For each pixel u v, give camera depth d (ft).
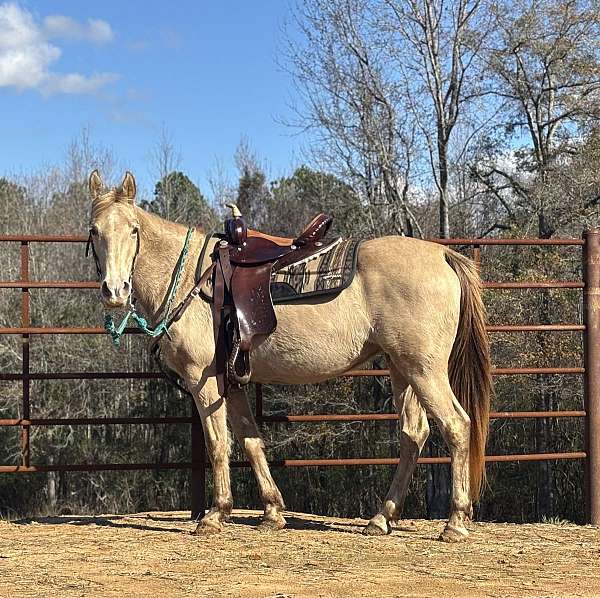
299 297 19.31
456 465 19.24
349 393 61.52
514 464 61.16
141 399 75.00
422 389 19.06
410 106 69.67
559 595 14.37
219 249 19.86
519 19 69.97
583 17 69.51
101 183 19.69
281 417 23.20
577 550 18.48
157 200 94.12
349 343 19.38
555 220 66.54
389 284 19.07
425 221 72.43
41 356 75.36
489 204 75.56
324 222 20.01
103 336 76.69
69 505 76.33
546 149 72.13
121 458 74.84
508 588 14.82
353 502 66.85
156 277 19.89
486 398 19.90
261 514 23.66
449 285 19.24
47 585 14.97
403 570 16.17
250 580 15.28
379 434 64.95
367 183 69.87
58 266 78.89
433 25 69.77
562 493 61.77
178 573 15.87
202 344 19.58
